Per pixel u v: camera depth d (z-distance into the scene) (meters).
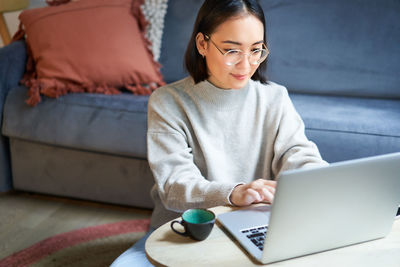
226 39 0.99
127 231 1.84
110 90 2.04
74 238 1.78
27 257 1.65
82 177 2.00
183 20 2.28
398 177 0.77
